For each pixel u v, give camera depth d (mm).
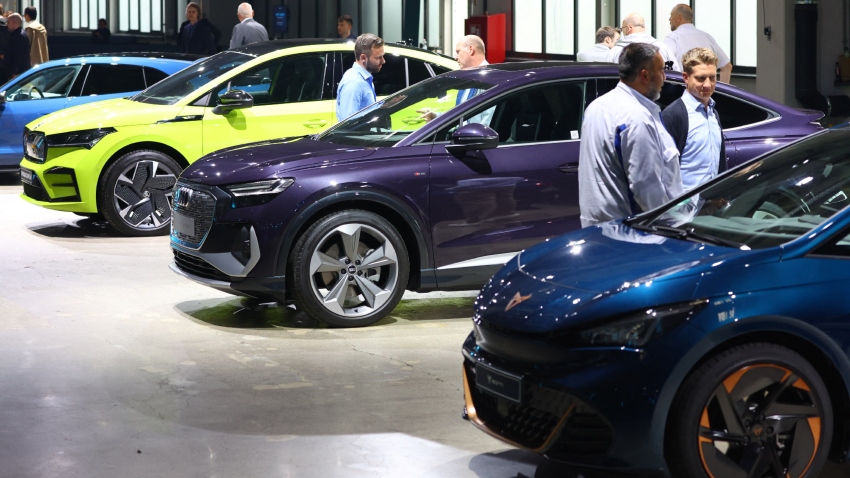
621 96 5324
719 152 5957
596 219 5422
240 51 10648
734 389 3877
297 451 4676
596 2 18094
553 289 4152
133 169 10031
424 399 5402
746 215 4504
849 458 4078
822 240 4023
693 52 5832
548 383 3947
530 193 6941
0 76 17578
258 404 5328
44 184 9984
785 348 3916
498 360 4180
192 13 17594
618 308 3893
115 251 9422
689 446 3852
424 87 7566
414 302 7656
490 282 4543
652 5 16859
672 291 3887
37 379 5758
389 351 6312
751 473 3922
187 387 5617
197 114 10102
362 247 6863
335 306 6754
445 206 6812
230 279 6730
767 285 3900
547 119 7078
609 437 3891
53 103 12695
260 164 6727
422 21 23125
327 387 5605
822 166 4613
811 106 13172
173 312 7289
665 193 5328
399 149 6816
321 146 7090
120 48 25984
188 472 4430
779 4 13203
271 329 6836
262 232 6562
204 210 6750
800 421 3965
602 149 5352
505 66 7543
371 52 8781
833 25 13148
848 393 3996
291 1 30031
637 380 3814
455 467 4492
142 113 10016
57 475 4398
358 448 4707
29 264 8844
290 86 10320
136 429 4973
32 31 18891
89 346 6426
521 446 4117
